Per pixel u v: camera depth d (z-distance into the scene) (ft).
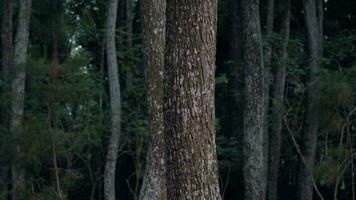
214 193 23.95
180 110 23.88
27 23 56.85
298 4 78.18
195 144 23.77
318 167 47.70
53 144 47.70
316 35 62.28
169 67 24.16
